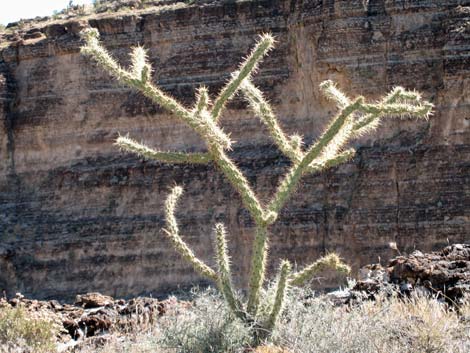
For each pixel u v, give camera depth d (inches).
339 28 1489.9
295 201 1438.2
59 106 1700.3
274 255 1421.0
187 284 1488.7
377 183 1408.7
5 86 1728.6
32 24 1964.8
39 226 1620.3
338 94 474.9
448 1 1465.3
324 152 453.7
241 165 1507.1
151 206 1566.2
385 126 1449.3
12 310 550.0
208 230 1494.8
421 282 517.3
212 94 1592.0
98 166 1633.9
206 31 1617.9
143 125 1636.3
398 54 1464.1
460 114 1412.4
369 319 422.9
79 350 502.3
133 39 1664.6
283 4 1581.0
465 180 1384.1
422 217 1375.5
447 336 411.5
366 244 1387.8
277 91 1547.7
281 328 416.5
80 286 1552.7
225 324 412.8
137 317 537.0
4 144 1715.1
